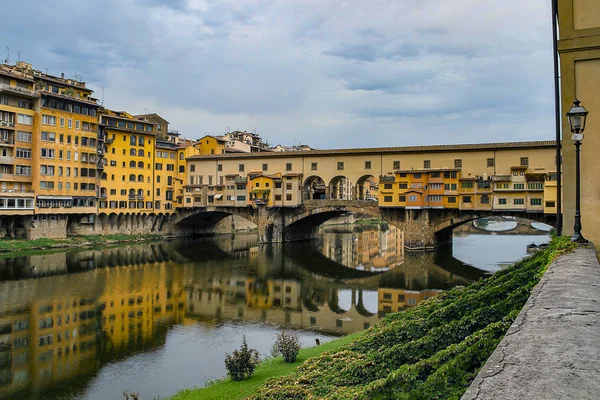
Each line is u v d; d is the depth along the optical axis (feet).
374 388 29.76
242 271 198.80
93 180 275.18
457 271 194.59
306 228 334.44
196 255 244.83
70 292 150.82
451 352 27.99
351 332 112.57
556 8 49.60
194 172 332.39
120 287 161.27
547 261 38.29
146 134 312.71
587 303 23.09
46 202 247.50
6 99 232.94
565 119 48.26
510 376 15.11
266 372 74.18
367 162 271.28
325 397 41.50
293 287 168.55
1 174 228.84
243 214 307.37
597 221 46.44
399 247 301.43
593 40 47.03
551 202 219.20
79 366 88.63
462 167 244.83
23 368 87.51
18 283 161.27
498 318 35.88
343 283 176.04
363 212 269.64
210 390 68.54
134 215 308.60
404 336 51.93
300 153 292.61
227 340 105.60
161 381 81.46
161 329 114.01
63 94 256.32
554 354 16.66
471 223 468.34
